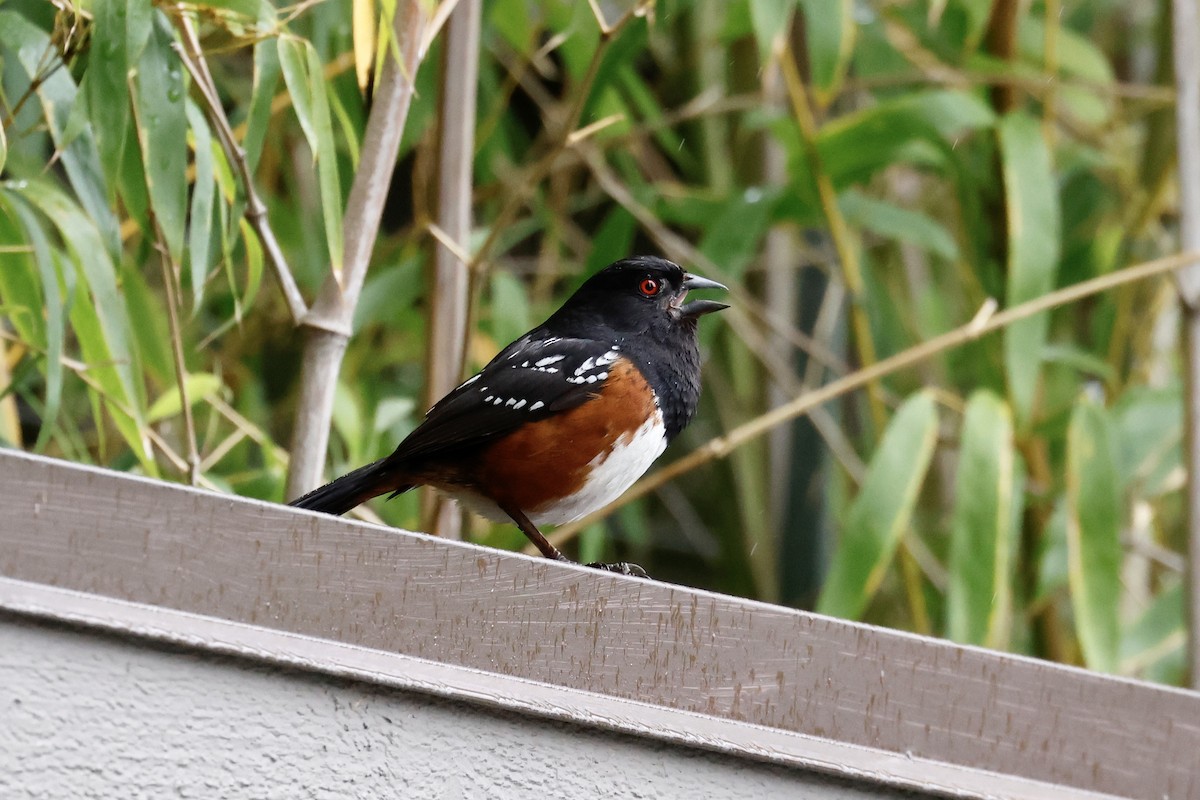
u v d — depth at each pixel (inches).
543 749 154.1
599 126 163.5
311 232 171.2
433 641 153.9
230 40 161.2
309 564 153.4
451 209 164.6
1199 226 168.4
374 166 160.1
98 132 157.6
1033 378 167.2
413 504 170.2
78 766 152.2
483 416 161.0
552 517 162.1
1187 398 167.5
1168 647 169.2
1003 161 170.6
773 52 164.6
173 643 152.6
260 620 153.2
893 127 168.1
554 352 161.6
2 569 152.3
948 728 156.0
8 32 159.0
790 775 155.2
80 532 152.6
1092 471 166.7
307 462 159.8
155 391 170.7
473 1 164.9
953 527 165.8
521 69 170.6
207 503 153.0
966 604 165.5
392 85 160.2
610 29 163.0
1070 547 166.6
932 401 166.7
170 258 158.9
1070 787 156.5
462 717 153.8
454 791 153.6
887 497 165.9
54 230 166.2
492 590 154.2
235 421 164.7
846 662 155.7
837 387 166.7
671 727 154.6
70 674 152.3
